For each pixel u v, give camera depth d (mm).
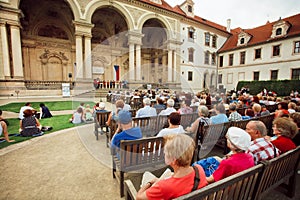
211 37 26766
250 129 1981
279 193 2217
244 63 24656
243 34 24766
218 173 1500
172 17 21500
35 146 3746
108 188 2271
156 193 1115
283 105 4258
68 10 19328
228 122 3270
